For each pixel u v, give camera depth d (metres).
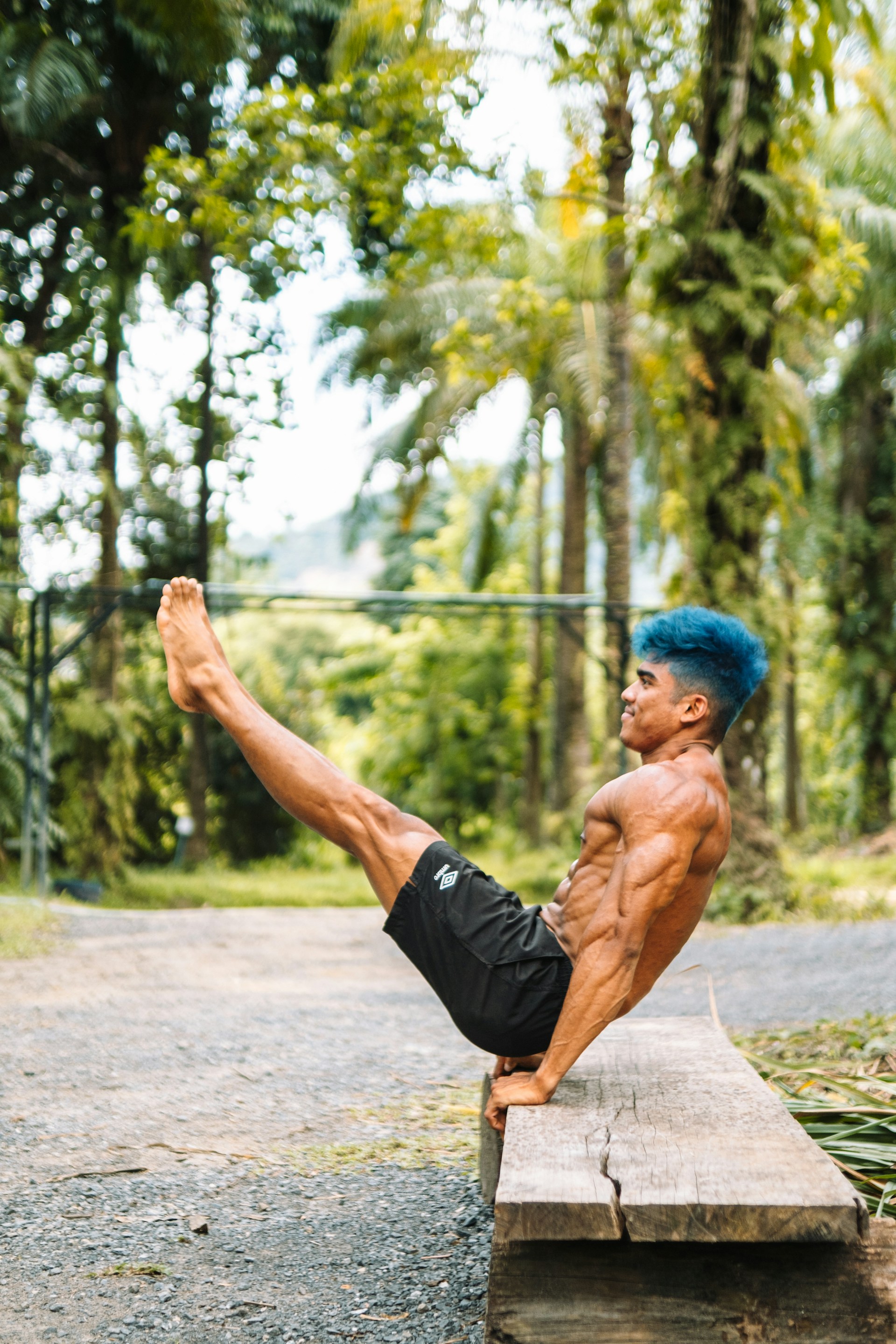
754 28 9.19
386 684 28.84
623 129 11.18
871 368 17.89
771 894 10.54
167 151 12.23
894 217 14.06
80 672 17.19
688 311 9.96
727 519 10.38
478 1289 2.64
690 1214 1.73
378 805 2.60
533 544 25.73
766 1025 5.61
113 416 17.08
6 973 7.87
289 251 12.55
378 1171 3.54
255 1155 3.71
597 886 2.50
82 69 14.63
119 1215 3.15
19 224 16.47
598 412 14.36
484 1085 3.09
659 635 2.52
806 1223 1.72
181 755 22.47
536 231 16.09
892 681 19.84
